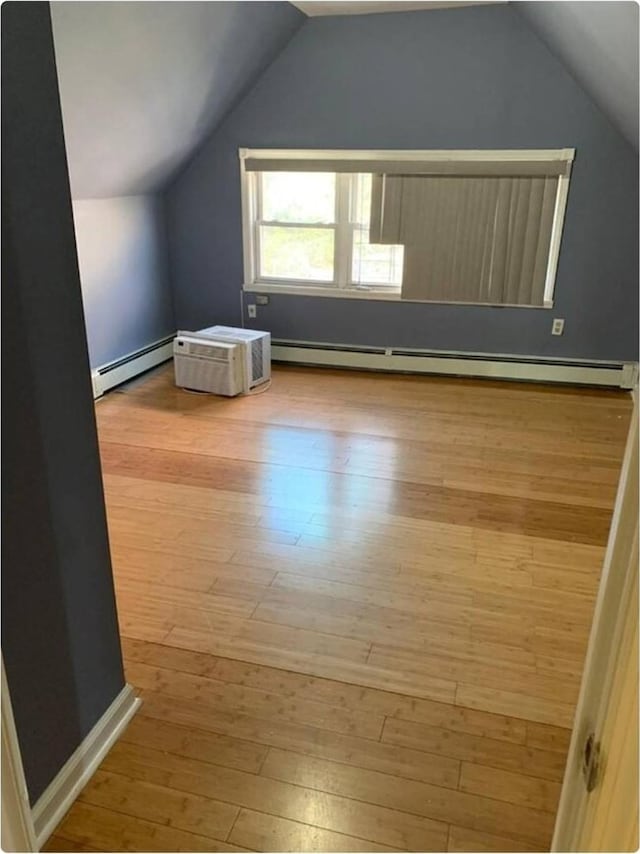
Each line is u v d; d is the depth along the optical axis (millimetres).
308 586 2553
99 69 3156
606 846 723
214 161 5078
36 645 1512
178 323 5652
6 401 1328
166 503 3168
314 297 5266
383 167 4727
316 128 4801
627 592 708
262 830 1606
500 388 4930
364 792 1708
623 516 718
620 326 4789
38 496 1465
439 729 1905
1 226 1258
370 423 4211
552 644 2256
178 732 1884
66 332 1501
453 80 4441
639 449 685
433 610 2422
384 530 2951
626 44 2754
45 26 1312
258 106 4844
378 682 2080
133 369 5012
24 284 1342
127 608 2410
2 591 1383
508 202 4609
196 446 3830
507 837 1597
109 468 3529
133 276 4953
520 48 4277
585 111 4328
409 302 5082
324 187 5016
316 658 2180
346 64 4578
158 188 5066
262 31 4109
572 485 3408
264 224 5219
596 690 781
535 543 2865
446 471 3549
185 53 3605
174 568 2654
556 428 4160
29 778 1531
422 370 5227
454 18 4301
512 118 4449
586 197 4527
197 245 5367
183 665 2143
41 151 1345
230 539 2867
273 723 1922
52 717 1595
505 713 1965
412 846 1572
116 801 1675
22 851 962
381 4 4203
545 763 1800
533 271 4750
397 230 4871
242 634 2287
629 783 672
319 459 3680
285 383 4996
